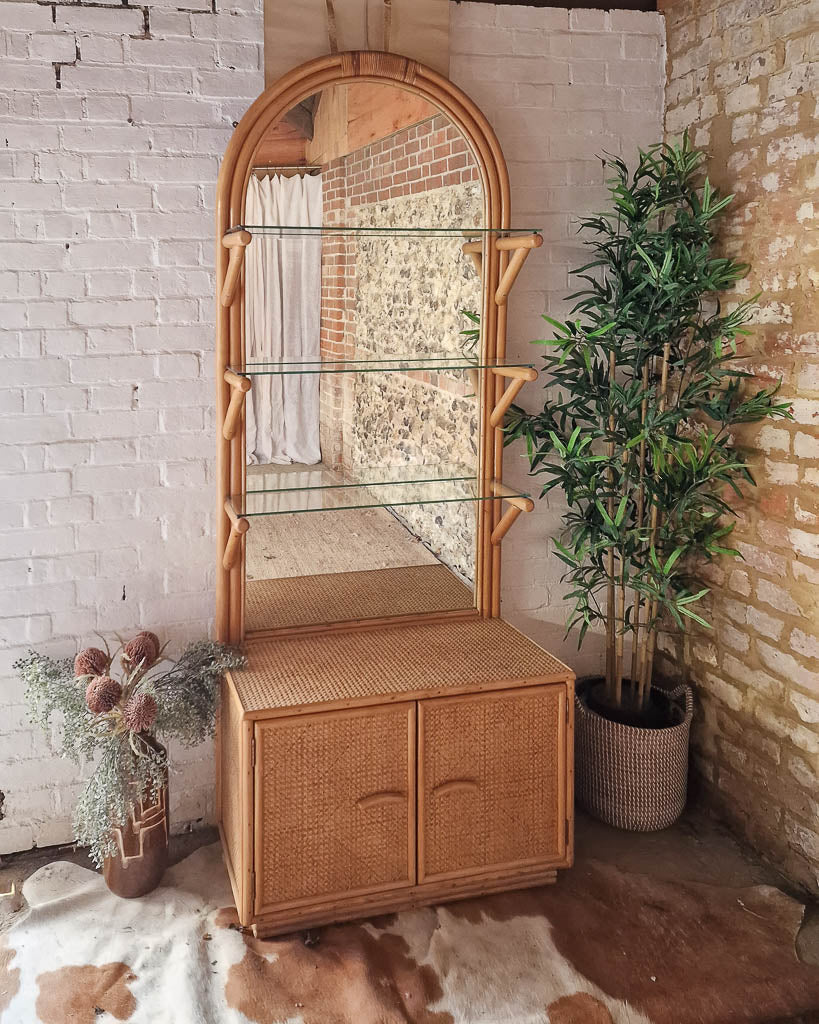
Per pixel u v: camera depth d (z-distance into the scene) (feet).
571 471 9.64
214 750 9.34
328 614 9.39
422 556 9.58
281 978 7.47
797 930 8.18
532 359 10.00
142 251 8.54
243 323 8.68
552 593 10.55
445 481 9.53
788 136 8.45
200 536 9.14
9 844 9.05
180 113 8.44
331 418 9.05
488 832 8.39
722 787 9.88
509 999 7.30
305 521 9.20
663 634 10.81
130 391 8.70
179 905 8.32
